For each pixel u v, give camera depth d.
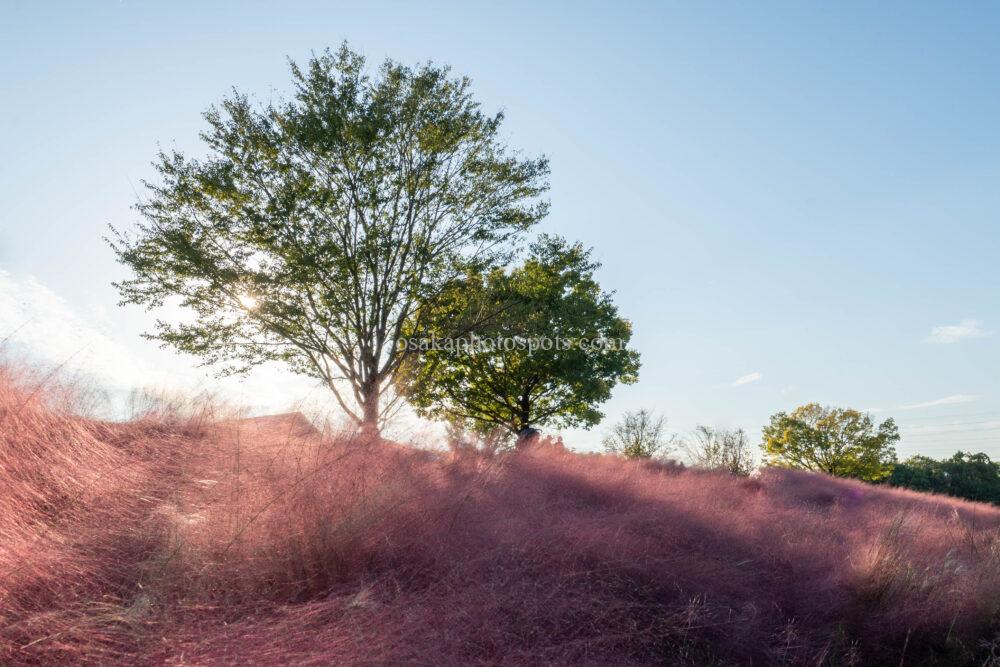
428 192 17.16
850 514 12.16
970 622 5.66
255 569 4.30
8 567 3.65
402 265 16.83
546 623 4.48
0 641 3.08
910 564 6.43
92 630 3.31
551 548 5.68
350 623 3.74
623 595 5.23
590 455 11.92
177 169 15.69
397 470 6.57
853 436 40.59
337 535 4.75
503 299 18.83
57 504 4.76
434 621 4.04
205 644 3.32
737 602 5.57
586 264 23.55
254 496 5.30
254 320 16.67
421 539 5.18
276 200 15.73
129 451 6.21
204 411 7.39
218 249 15.99
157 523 4.69
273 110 16.25
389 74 16.73
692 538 6.94
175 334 15.95
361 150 15.96
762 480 17.28
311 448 6.77
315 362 16.56
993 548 7.61
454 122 16.69
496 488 7.20
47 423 5.71
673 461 14.24
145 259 15.67
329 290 16.31
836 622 5.55
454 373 24.08
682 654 4.66
